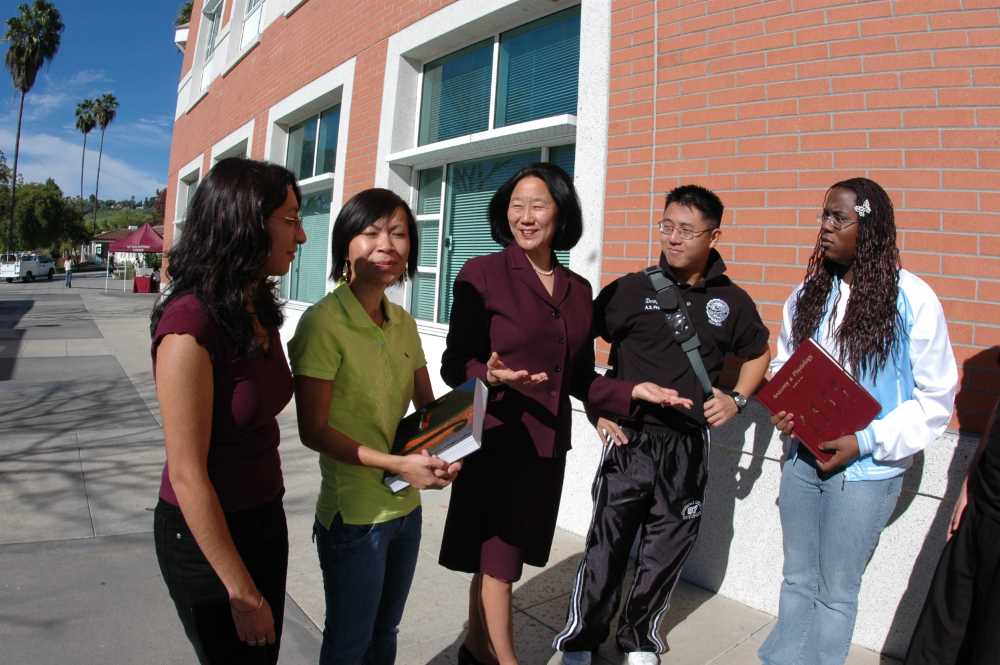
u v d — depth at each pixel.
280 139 9.20
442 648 2.81
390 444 2.02
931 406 2.22
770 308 3.36
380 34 6.50
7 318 16.89
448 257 5.94
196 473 1.38
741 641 2.96
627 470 2.66
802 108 3.31
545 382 2.29
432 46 5.89
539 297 2.32
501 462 2.27
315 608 3.12
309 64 8.01
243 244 1.48
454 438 1.77
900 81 3.07
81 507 4.20
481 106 5.60
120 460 5.18
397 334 2.09
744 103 3.49
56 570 3.34
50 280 46.88
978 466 2.05
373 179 6.51
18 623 2.85
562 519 4.16
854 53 3.18
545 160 4.90
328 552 1.93
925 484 2.81
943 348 2.24
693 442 2.64
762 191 3.41
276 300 1.68
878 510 2.29
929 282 2.95
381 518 1.92
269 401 1.59
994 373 2.78
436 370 5.56
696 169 3.65
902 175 3.04
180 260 1.48
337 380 1.91
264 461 1.61
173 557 1.50
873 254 2.28
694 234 2.54
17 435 5.82
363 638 1.97
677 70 3.75
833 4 3.24
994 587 1.92
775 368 2.69
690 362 2.61
